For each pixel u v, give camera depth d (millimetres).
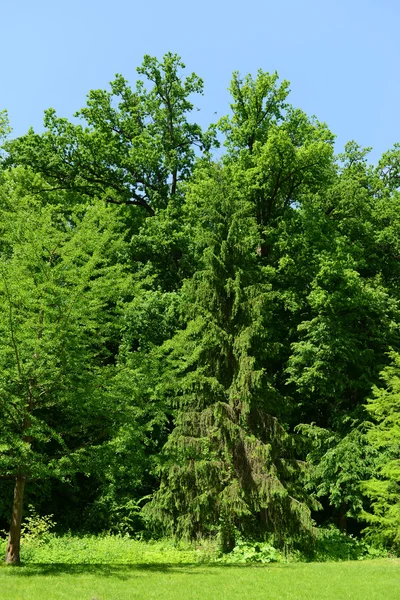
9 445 12648
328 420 26516
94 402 13523
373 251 30047
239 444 19641
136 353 14852
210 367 20938
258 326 20312
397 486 21422
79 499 25016
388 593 11719
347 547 21719
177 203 32062
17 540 14234
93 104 34406
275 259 29266
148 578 12742
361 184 32562
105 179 34344
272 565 16594
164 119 34875
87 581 11891
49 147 33062
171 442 18516
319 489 24141
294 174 29172
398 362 22812
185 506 19094
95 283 13719
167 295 26406
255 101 30531
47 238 13891
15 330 13297
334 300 25141
